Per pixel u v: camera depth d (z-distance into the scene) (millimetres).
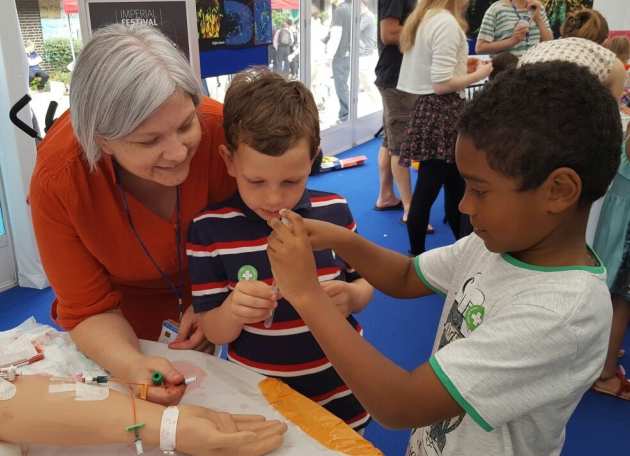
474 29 4016
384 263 997
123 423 862
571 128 623
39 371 982
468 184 696
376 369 713
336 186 4496
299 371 1077
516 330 672
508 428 764
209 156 1098
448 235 3543
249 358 1087
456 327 843
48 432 863
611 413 2041
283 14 4418
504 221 673
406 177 3670
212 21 2986
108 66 828
